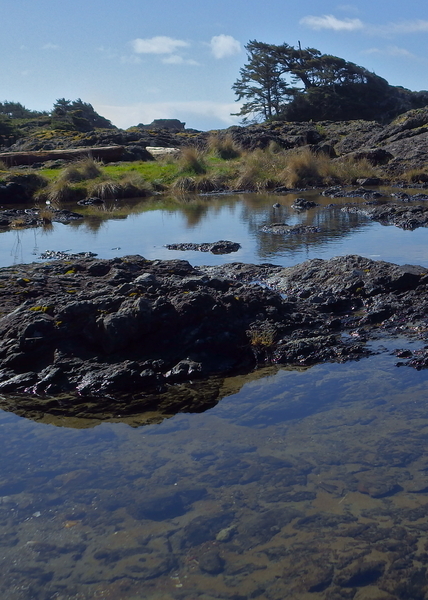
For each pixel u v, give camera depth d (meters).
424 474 3.22
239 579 2.55
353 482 3.19
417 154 22.95
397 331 5.48
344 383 4.44
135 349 5.02
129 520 2.96
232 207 15.56
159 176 22.09
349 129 34.06
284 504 3.03
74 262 7.42
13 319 5.26
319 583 2.51
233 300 5.64
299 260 8.41
